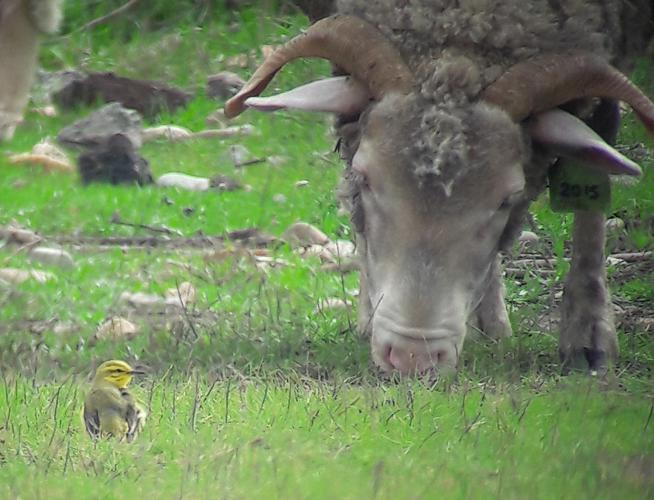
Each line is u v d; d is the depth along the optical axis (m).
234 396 15.57
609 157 16.03
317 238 24.31
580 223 18.38
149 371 17.41
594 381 16.94
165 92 32.62
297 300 20.84
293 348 18.19
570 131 16.11
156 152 29.80
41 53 35.28
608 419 15.05
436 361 15.47
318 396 15.57
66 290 21.11
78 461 13.47
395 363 15.53
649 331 19.95
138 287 21.47
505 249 16.53
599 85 16.22
